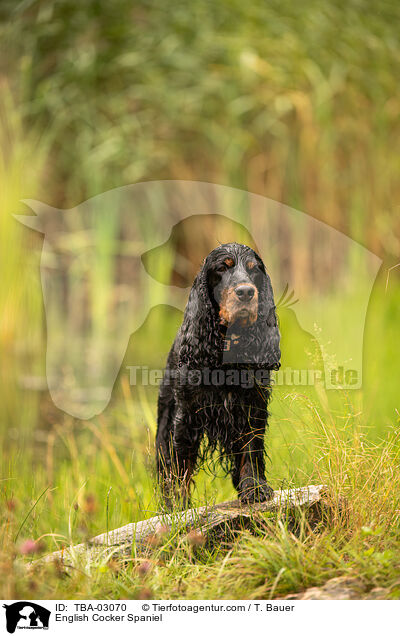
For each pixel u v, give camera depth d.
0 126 12.19
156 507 5.30
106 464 6.42
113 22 13.09
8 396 8.84
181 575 4.27
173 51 12.73
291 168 12.71
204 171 12.95
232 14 13.04
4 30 13.02
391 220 12.69
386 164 12.79
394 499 4.69
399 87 12.83
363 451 4.98
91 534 5.08
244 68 12.42
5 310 11.35
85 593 4.11
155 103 12.79
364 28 12.97
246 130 12.75
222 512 4.76
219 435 4.89
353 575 3.99
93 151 12.66
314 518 4.70
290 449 5.67
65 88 12.75
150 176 12.88
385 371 8.09
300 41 12.71
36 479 6.15
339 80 12.50
